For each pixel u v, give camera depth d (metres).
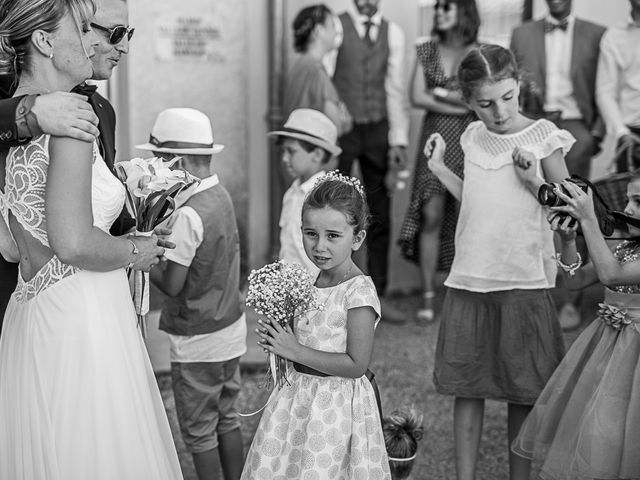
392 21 6.82
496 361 3.40
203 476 3.41
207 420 3.39
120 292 2.48
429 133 6.11
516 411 3.50
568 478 3.07
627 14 6.80
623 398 2.97
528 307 3.34
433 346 5.75
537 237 3.32
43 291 2.40
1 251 2.53
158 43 6.04
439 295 7.00
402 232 6.21
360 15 6.23
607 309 3.07
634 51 5.69
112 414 2.38
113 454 2.38
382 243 6.36
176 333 3.37
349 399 2.73
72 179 2.24
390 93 6.37
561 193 2.96
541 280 3.34
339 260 2.74
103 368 2.38
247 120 6.38
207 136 3.38
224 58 6.23
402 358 5.49
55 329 2.37
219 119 6.30
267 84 6.43
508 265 3.33
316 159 3.89
